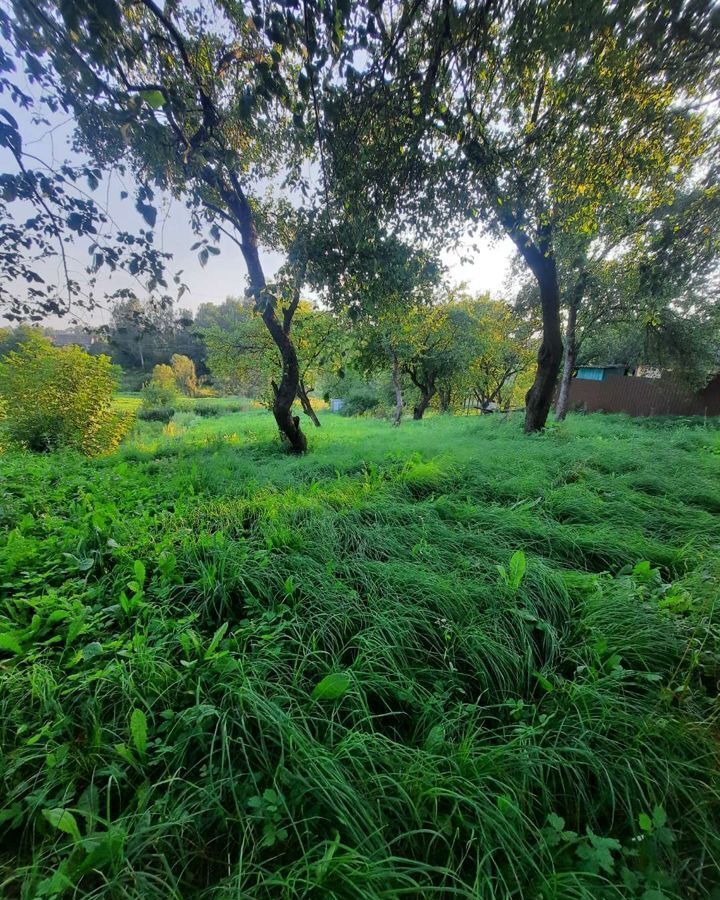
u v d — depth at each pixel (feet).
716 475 14.62
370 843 3.60
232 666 5.06
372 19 6.61
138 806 3.68
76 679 4.94
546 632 6.07
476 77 8.41
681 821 3.88
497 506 11.14
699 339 39.65
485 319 54.95
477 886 3.23
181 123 8.27
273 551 8.46
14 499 11.39
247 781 4.01
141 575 7.02
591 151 10.63
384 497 11.78
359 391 91.81
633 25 6.15
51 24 5.36
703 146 12.46
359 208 10.28
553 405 64.95
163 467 18.06
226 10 7.93
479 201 11.48
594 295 34.22
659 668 5.53
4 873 3.39
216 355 45.21
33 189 6.80
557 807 4.10
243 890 3.27
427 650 5.94
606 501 11.85
